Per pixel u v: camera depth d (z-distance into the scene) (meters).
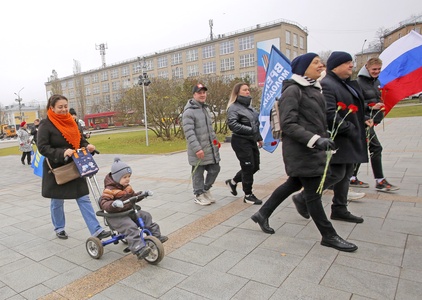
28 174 9.69
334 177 3.54
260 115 6.32
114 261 3.28
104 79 81.25
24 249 3.73
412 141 10.03
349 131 3.46
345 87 3.62
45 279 2.99
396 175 5.81
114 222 3.16
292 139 3.15
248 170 4.75
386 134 12.46
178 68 67.06
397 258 2.89
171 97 17.59
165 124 18.16
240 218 4.25
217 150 4.93
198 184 4.95
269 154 9.95
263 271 2.84
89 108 83.38
